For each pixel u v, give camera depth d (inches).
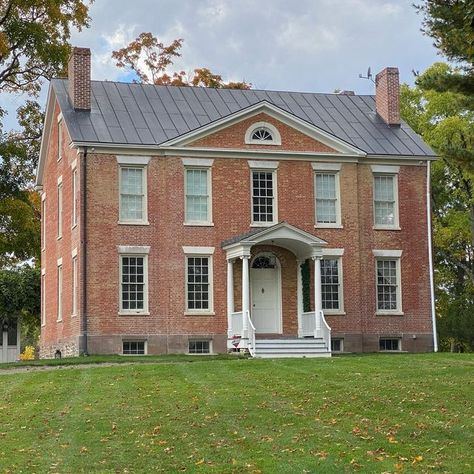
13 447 686.5
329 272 1520.7
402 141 1605.6
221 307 1459.2
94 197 1422.2
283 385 940.6
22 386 982.4
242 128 1493.6
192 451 662.5
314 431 717.9
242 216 1483.8
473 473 601.9
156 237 1443.2
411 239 1571.1
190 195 1469.0
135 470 613.6
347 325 1513.3
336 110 1683.1
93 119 1478.8
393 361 1163.9
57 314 1585.9
